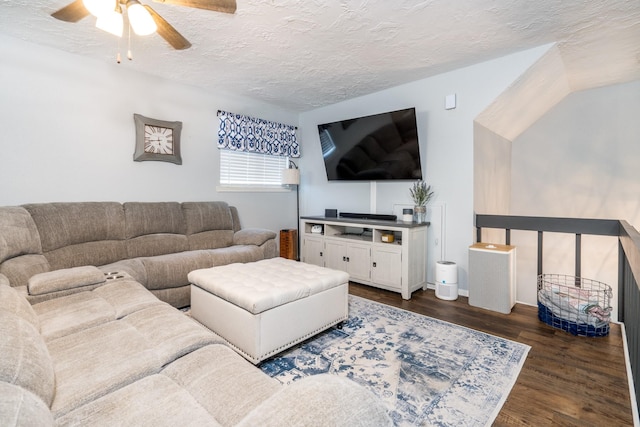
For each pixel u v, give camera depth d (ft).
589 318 7.56
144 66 10.43
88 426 2.72
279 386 3.39
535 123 14.93
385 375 5.93
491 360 6.46
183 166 12.12
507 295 9.05
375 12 7.25
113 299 5.92
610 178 13.29
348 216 13.82
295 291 6.60
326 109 15.26
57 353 3.97
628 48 9.37
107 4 5.07
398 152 11.80
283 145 15.37
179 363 3.88
